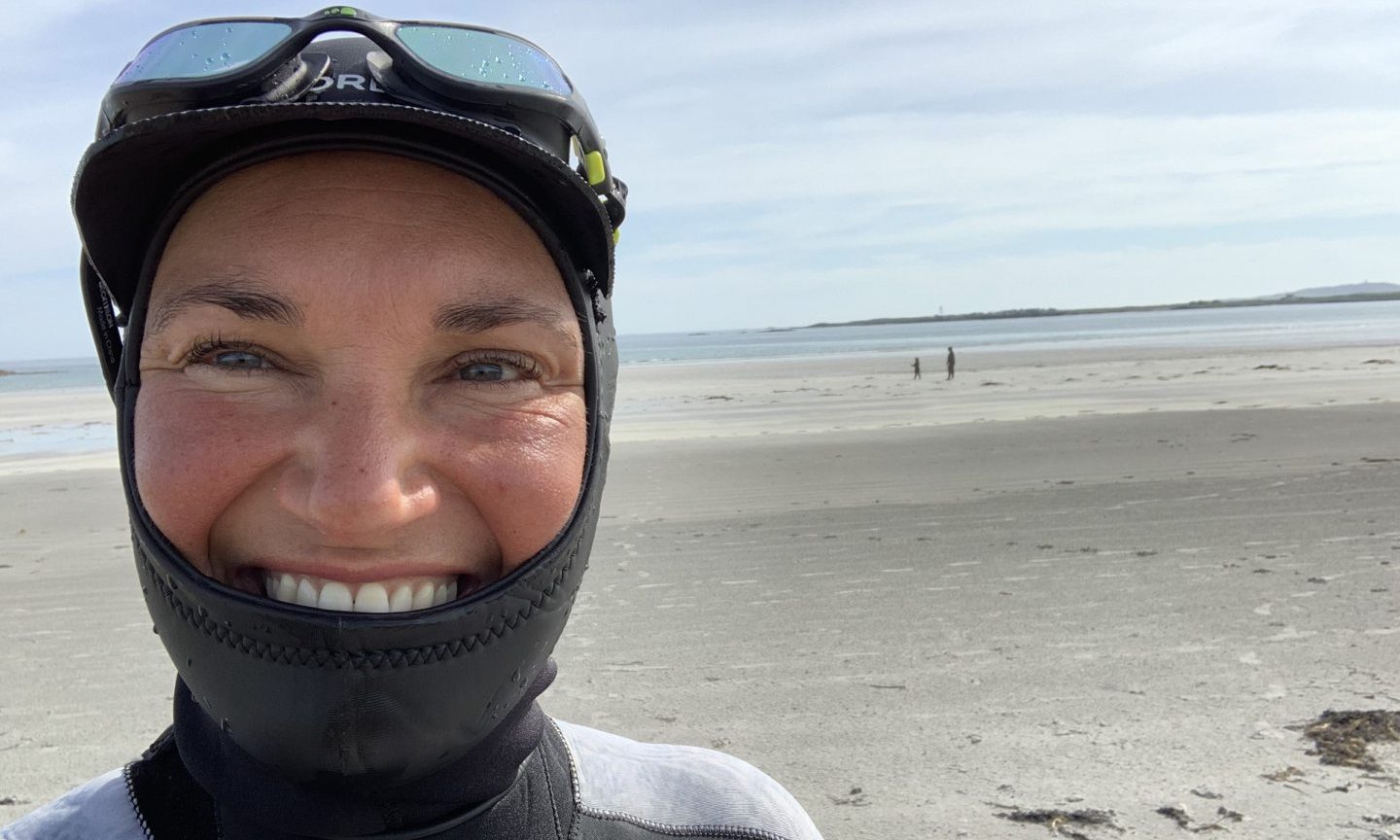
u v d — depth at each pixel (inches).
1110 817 41.2
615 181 13.7
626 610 72.5
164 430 10.3
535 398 11.1
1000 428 199.2
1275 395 263.6
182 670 10.8
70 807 12.1
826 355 877.8
